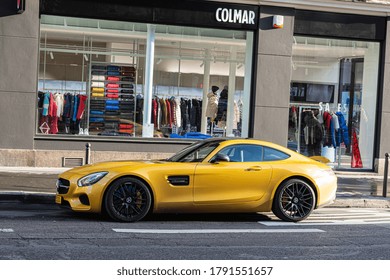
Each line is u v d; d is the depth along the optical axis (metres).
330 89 18.59
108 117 17.14
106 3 16.52
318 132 18.56
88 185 9.81
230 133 17.88
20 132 16.03
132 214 9.92
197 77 17.69
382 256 8.12
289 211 10.70
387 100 18.48
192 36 17.52
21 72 15.95
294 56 18.22
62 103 16.70
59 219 10.05
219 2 17.19
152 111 17.44
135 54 17.23
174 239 8.76
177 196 10.05
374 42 18.73
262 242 8.80
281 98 17.70
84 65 16.86
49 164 16.33
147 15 16.83
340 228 10.27
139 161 10.59
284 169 10.59
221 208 10.29
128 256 7.54
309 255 8.02
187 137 17.69
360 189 15.05
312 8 17.86
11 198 11.80
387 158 13.73
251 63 17.70
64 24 16.56
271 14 17.52
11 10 15.80
